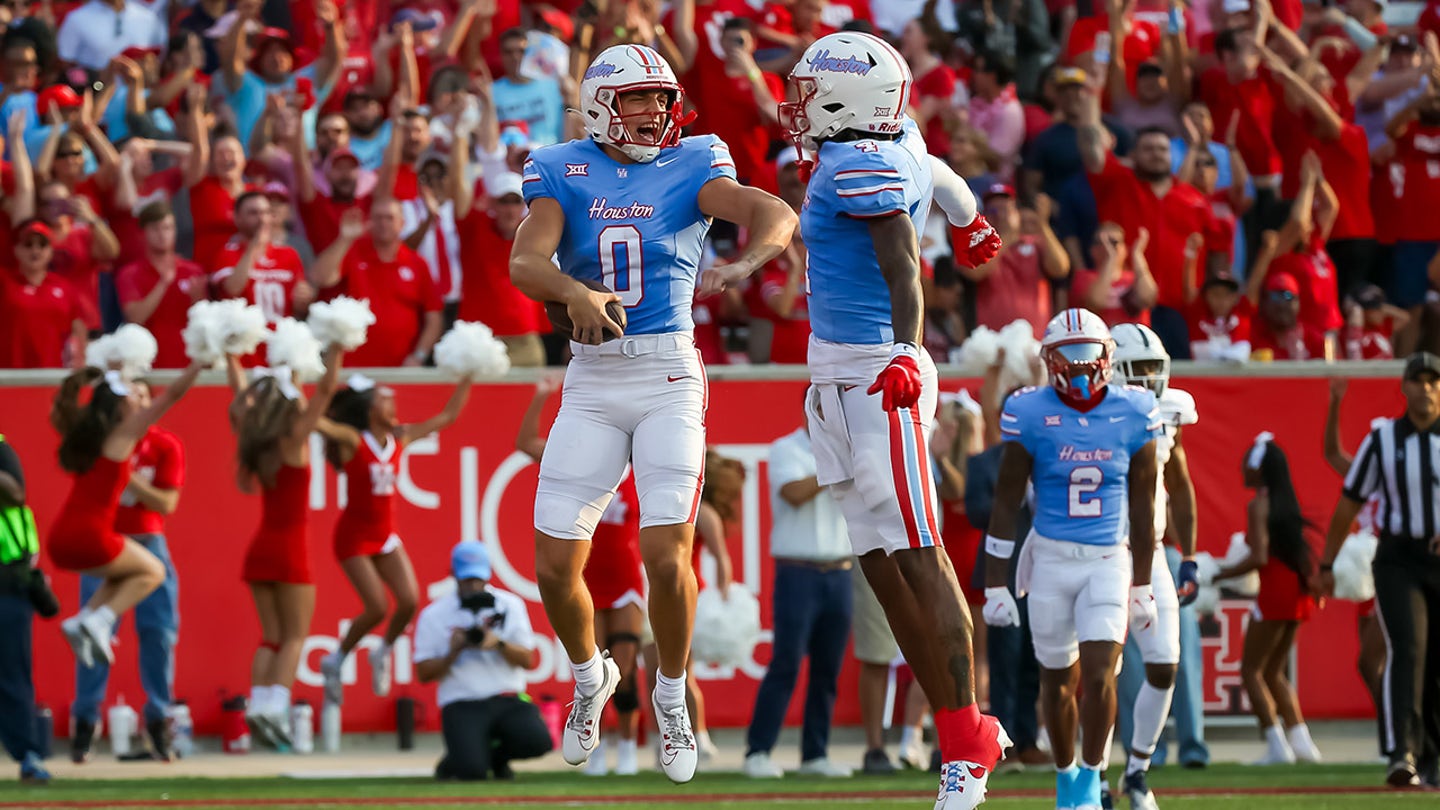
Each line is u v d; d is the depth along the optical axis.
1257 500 36.19
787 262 41.66
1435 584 31.05
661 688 18.77
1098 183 44.84
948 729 17.48
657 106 18.16
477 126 43.75
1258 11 48.56
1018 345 36.78
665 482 18.09
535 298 18.00
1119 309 43.06
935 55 49.62
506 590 38.81
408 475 38.59
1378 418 40.84
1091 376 24.47
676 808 27.52
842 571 33.66
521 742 32.75
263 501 36.25
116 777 32.91
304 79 46.59
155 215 40.69
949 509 35.31
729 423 39.25
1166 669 25.61
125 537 34.91
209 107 46.06
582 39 46.41
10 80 45.44
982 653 35.06
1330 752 38.06
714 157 18.39
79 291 41.12
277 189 42.25
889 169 17.34
